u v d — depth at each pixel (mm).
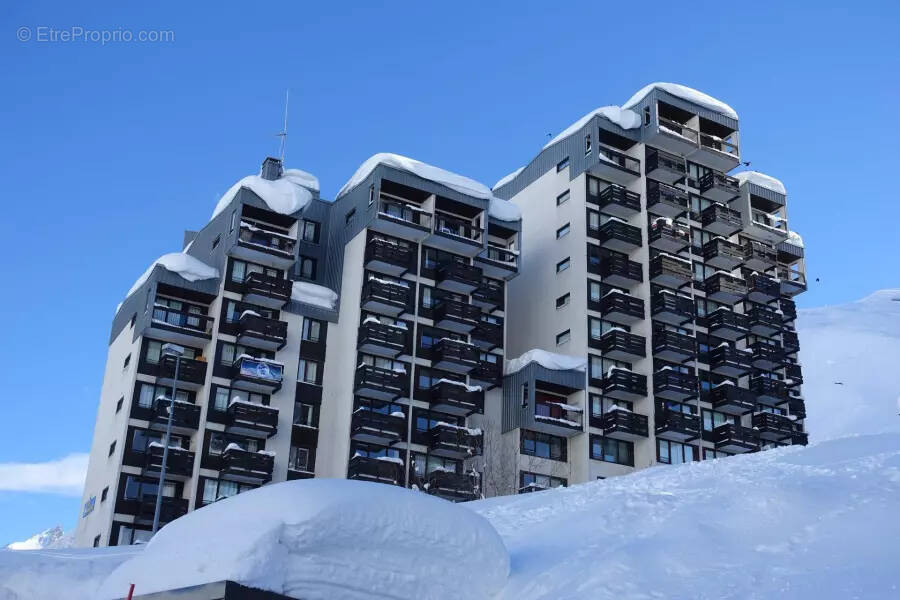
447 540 17672
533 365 65562
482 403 64562
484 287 68938
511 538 22250
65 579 21125
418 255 67375
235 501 17516
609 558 18281
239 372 59594
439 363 64625
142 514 55781
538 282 73750
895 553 16188
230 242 62969
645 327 70438
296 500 16891
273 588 15930
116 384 62875
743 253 77438
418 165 68188
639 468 67000
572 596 17344
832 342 173375
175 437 58938
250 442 59781
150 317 59812
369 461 59719
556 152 76625
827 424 146875
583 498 24859
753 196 80625
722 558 17641
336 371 64125
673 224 73562
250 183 64688
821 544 17266
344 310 65625
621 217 73812
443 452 63000
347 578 16625
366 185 67625
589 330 69000
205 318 61875
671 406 69938
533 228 76062
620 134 74625
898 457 20422
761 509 19203
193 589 15859
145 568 16828
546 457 65188
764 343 76000
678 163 75312
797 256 82938
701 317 75062
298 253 64688
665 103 76250
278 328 61781
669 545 18469
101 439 62562
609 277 70938
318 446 61688
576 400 66875
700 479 23656
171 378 59188
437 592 17422
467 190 69125
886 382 155000
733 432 70812
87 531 59531
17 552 23062
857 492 18953
